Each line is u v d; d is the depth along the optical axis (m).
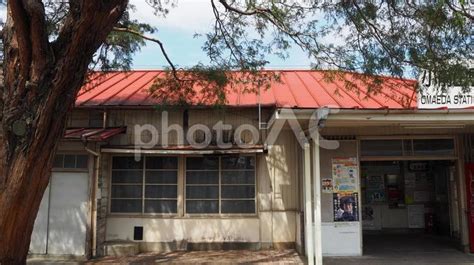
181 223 12.19
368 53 8.89
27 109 6.43
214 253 11.63
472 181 11.55
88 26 6.48
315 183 9.95
